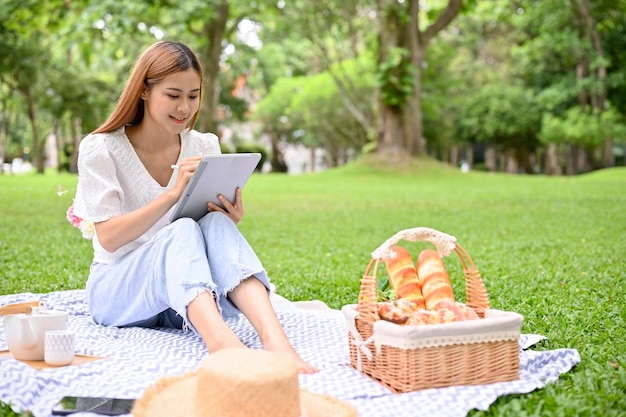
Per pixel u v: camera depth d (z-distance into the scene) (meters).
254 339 3.64
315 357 3.31
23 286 5.38
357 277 6.06
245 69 41.34
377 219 11.20
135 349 3.34
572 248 7.59
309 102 36.28
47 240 8.20
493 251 7.55
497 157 54.19
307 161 69.38
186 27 18.14
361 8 27.00
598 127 31.16
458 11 23.00
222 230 3.41
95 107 31.62
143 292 3.53
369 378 3.01
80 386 2.80
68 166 37.25
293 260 7.12
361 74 29.47
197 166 3.34
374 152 23.78
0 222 9.99
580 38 31.09
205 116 24.81
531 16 29.44
